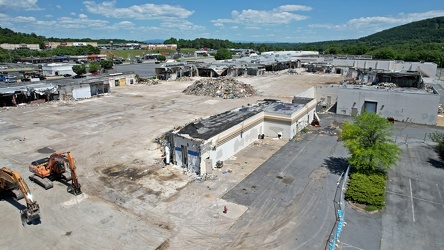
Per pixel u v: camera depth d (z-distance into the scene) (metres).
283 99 62.53
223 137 30.80
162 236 19.67
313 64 108.25
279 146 35.91
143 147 35.72
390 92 47.41
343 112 51.53
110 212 22.42
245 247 18.59
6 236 19.98
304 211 22.31
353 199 23.39
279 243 18.91
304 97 49.22
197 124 33.25
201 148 27.53
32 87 61.09
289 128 37.69
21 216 20.97
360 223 20.81
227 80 72.12
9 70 116.44
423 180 27.27
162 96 67.75
